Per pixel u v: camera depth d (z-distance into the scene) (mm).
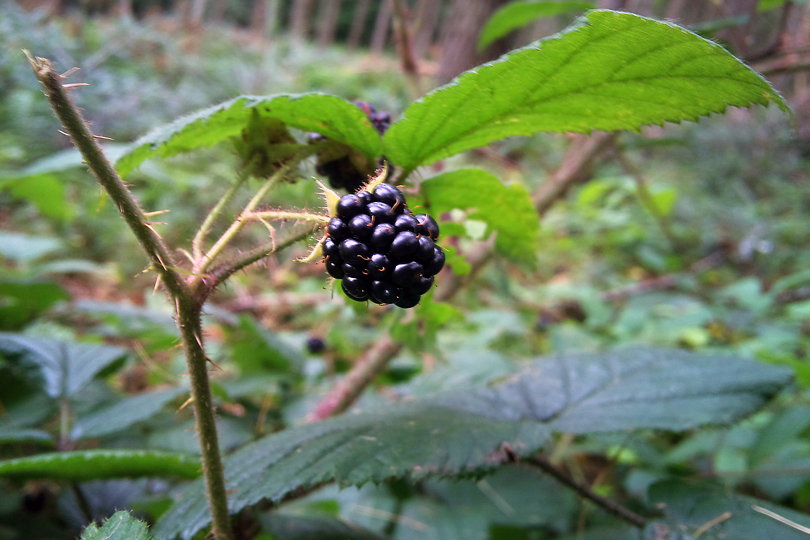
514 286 420
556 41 82
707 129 785
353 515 186
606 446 214
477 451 113
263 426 191
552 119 101
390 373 233
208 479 100
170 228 421
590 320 362
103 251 436
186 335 94
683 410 134
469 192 125
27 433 142
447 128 101
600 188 410
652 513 133
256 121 103
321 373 235
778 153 744
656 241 575
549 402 143
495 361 229
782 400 238
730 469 197
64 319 312
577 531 175
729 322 328
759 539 112
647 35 80
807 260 489
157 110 609
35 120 500
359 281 88
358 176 113
